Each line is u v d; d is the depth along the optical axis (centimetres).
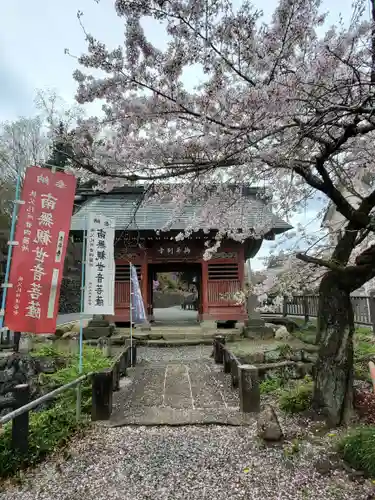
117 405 538
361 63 318
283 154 333
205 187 466
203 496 304
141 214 1266
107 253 790
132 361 824
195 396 579
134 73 333
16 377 773
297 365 629
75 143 371
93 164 371
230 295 1235
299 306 1362
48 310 515
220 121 331
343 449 351
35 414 513
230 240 1271
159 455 377
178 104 340
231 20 302
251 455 368
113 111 361
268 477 327
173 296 4134
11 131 2030
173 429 446
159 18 306
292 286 571
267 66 308
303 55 328
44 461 380
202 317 1264
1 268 2259
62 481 339
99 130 375
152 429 447
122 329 1252
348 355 434
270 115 296
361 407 443
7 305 500
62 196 531
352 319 447
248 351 830
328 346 440
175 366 816
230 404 535
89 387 588
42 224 518
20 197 536
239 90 338
